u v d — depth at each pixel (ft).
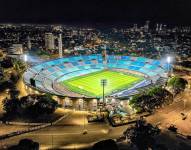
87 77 646.74
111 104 422.41
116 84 588.50
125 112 389.39
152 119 361.30
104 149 234.79
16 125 345.92
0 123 352.49
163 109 395.75
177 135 309.63
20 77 609.83
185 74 629.10
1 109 405.39
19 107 396.78
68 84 589.73
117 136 308.81
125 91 518.78
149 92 412.98
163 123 347.36
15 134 317.22
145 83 581.53
